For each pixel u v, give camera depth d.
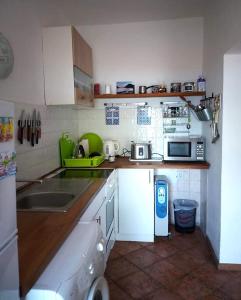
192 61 3.07
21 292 0.81
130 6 2.65
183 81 3.10
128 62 3.16
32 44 2.16
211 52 2.57
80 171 2.55
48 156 2.47
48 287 0.89
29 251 1.02
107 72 3.20
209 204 2.71
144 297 1.98
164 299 1.96
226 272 2.27
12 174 0.76
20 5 1.97
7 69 1.75
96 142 3.30
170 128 3.20
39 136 2.27
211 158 2.62
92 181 2.12
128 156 3.28
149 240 2.83
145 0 2.52
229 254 2.29
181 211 3.01
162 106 3.19
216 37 2.35
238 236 2.26
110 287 2.09
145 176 2.74
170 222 3.31
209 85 2.68
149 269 2.33
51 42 2.32
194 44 3.05
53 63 2.34
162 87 3.02
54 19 2.59
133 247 2.71
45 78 2.36
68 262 1.03
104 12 2.79
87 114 3.31
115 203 2.75
